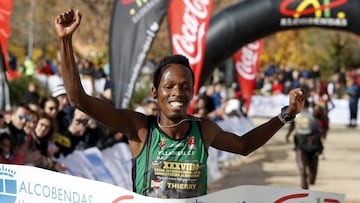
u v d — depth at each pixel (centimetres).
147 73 2503
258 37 1421
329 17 1395
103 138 956
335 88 3603
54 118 888
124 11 1065
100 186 409
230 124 1800
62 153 873
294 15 1395
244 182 1435
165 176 413
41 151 805
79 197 413
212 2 1134
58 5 3231
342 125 3133
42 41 3225
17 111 820
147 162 414
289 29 1416
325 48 4438
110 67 1072
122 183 975
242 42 1415
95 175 896
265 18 1398
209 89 1834
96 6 3234
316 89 2439
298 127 1291
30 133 803
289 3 1389
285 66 4131
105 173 924
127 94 1068
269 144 2245
